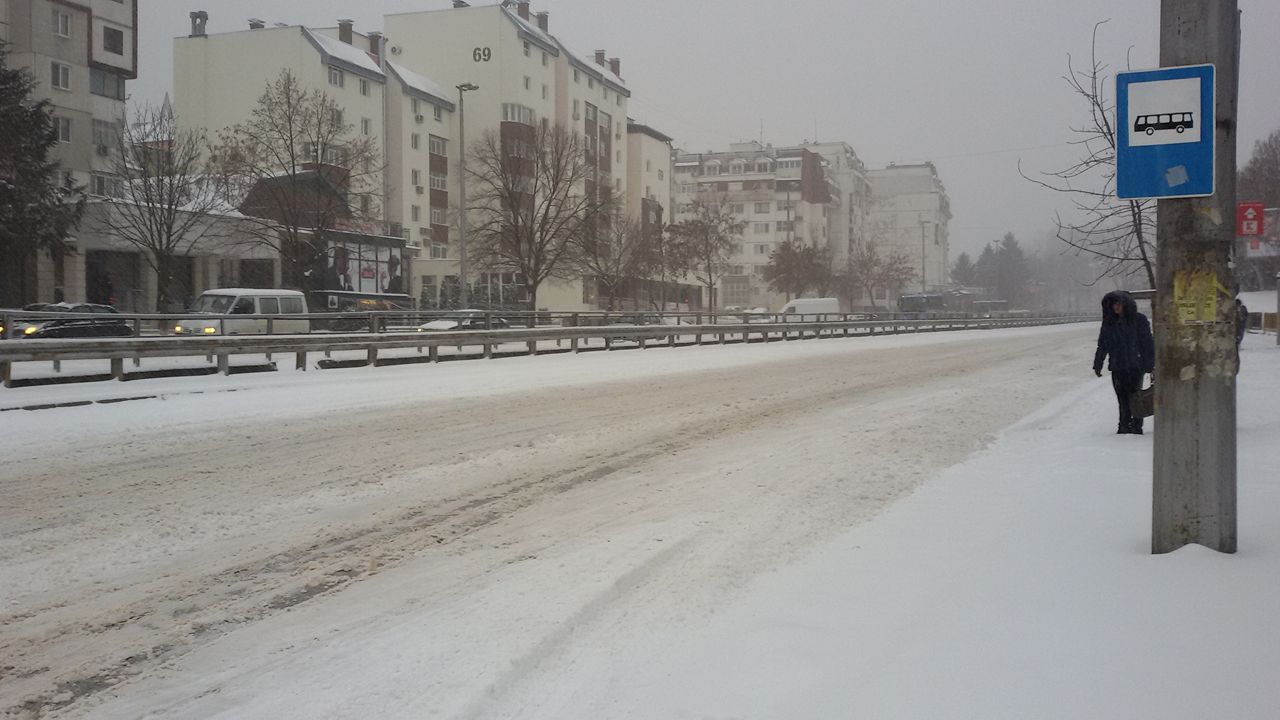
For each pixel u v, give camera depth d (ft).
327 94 202.39
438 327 104.47
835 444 37.35
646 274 215.31
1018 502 24.99
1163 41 17.12
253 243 148.77
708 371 74.08
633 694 13.33
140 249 136.67
